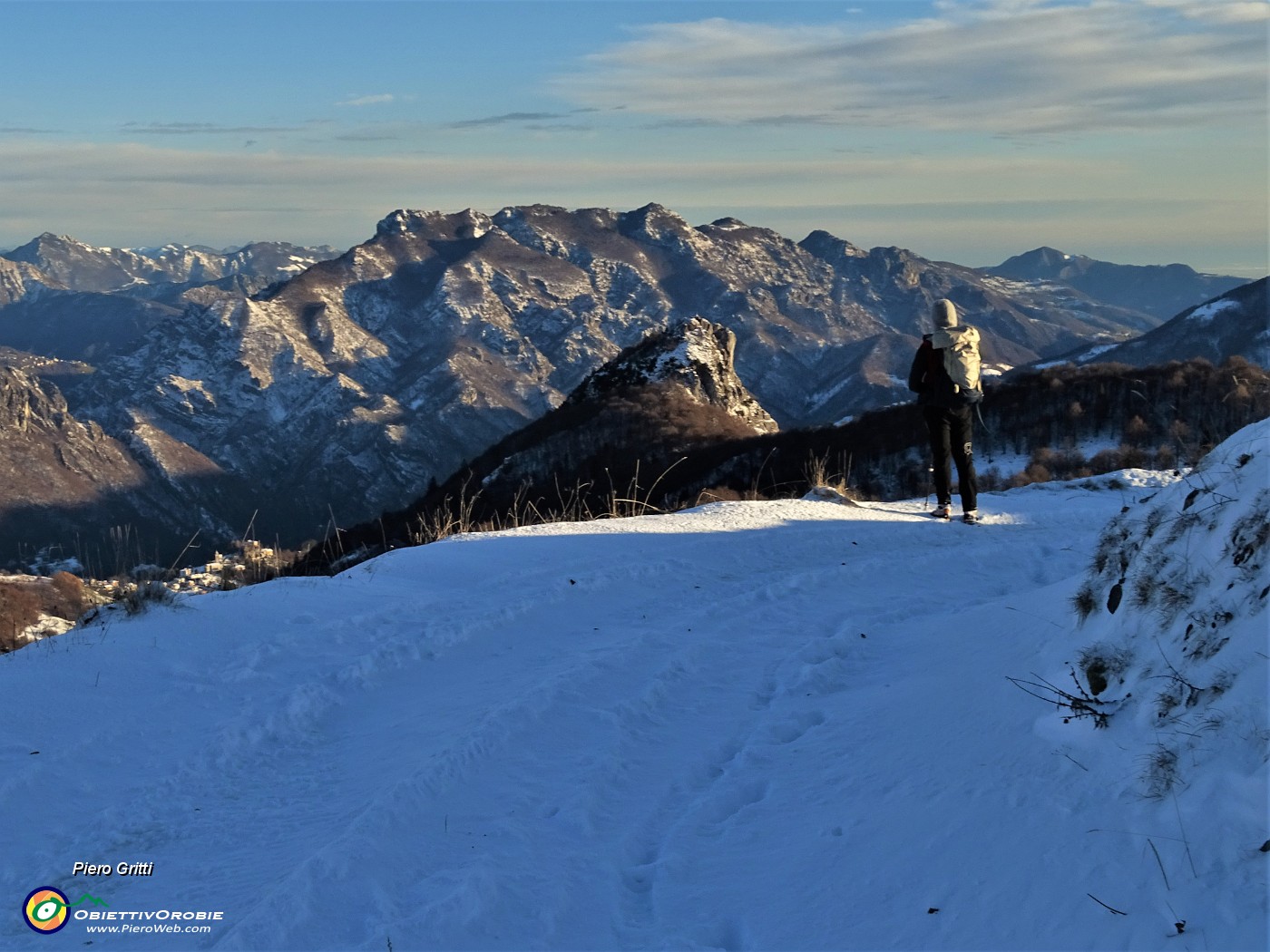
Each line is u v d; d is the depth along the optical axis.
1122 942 2.97
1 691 5.66
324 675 6.23
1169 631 4.18
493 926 3.71
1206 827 3.15
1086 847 3.40
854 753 5.04
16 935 3.68
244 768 5.08
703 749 5.42
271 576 10.88
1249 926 2.76
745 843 4.39
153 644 6.56
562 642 7.06
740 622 7.46
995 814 3.86
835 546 9.83
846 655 6.83
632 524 10.60
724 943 3.75
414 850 4.20
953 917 3.46
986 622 6.35
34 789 4.69
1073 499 12.82
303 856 4.12
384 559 9.20
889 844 4.03
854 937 3.57
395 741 5.39
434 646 6.80
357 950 3.52
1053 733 4.23
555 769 5.04
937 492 11.39
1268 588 3.78
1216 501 4.50
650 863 4.33
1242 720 3.40
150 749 5.22
